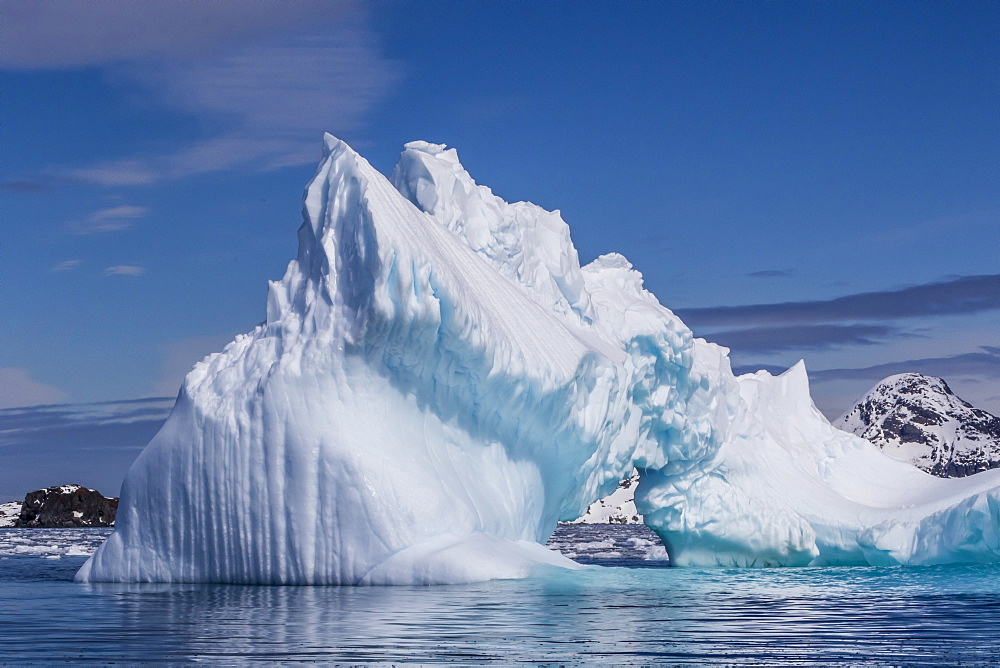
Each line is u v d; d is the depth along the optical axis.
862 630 26.19
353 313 39.34
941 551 52.81
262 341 41.12
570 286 55.09
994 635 25.39
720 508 59.62
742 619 28.34
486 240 52.09
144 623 26.70
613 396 52.12
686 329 57.59
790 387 69.75
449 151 54.50
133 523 40.59
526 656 21.34
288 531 37.84
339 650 22.05
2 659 21.23
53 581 44.28
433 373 41.66
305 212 42.56
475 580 36.97
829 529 58.75
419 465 39.69
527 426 46.88
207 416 39.44
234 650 22.12
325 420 38.41
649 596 34.72
